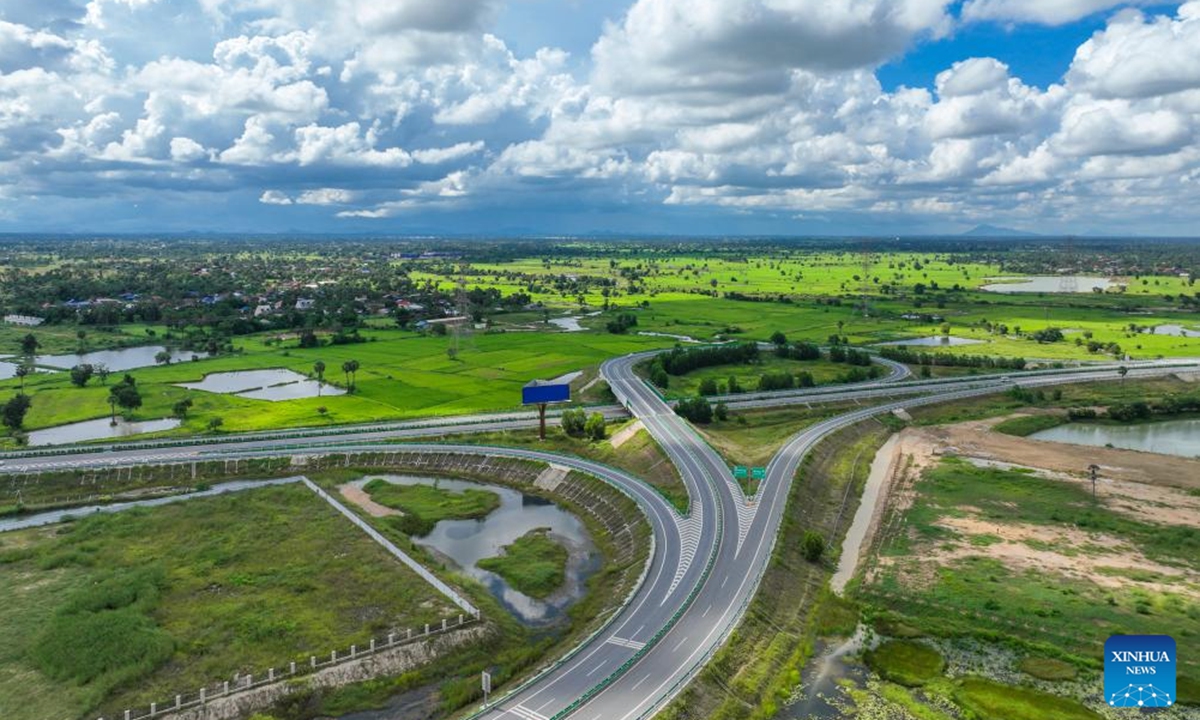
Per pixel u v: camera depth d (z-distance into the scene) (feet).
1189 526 419.74
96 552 380.78
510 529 435.53
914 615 326.65
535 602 347.77
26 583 347.36
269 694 267.18
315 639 300.61
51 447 539.70
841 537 422.82
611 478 484.74
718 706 250.98
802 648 296.51
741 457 527.81
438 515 451.53
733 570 349.82
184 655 289.53
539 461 527.81
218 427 604.49
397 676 283.59
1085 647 295.07
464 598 333.62
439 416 643.04
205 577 354.54
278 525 420.36
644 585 335.26
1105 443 625.41
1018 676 279.28
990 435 629.92
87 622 304.09
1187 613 316.81
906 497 479.41
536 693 255.70
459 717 251.39
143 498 470.80
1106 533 411.54
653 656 277.64
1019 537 407.64
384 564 369.71
